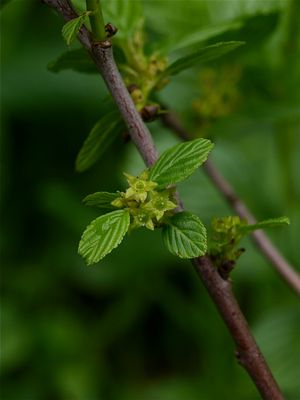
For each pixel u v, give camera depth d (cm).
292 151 71
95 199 38
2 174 90
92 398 83
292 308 67
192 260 40
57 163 93
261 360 40
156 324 86
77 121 93
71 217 85
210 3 62
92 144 44
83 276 86
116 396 84
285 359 65
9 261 90
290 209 70
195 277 79
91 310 90
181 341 86
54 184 87
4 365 83
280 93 63
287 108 59
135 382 85
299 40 61
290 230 69
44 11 93
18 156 93
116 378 85
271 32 54
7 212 91
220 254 40
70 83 92
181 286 84
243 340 40
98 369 85
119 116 43
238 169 72
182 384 76
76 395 82
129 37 47
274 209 71
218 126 61
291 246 69
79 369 84
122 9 48
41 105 92
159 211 37
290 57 62
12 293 89
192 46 55
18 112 92
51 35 94
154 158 39
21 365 85
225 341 76
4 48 92
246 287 79
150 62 46
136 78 46
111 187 88
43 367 84
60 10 38
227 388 75
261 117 60
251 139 75
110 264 84
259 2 62
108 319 86
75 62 45
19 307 88
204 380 76
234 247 41
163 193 38
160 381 85
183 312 82
